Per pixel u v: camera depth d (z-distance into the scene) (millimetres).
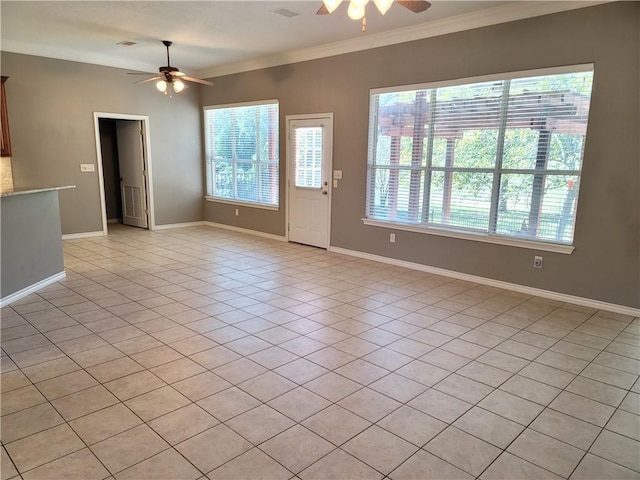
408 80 5059
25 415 2289
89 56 6598
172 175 7934
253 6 4270
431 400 2502
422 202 5188
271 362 2924
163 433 2160
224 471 1907
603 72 3732
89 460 1964
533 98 4180
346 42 5539
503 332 3469
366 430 2213
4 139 5965
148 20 4785
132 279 4801
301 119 6367
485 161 4594
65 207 6762
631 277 3795
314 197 6438
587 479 1904
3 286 3879
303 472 1907
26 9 4434
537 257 4312
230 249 6379
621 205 3777
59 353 3002
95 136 6895
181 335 3336
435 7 4180
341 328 3518
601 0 3652
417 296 4324
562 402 2504
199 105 8102
